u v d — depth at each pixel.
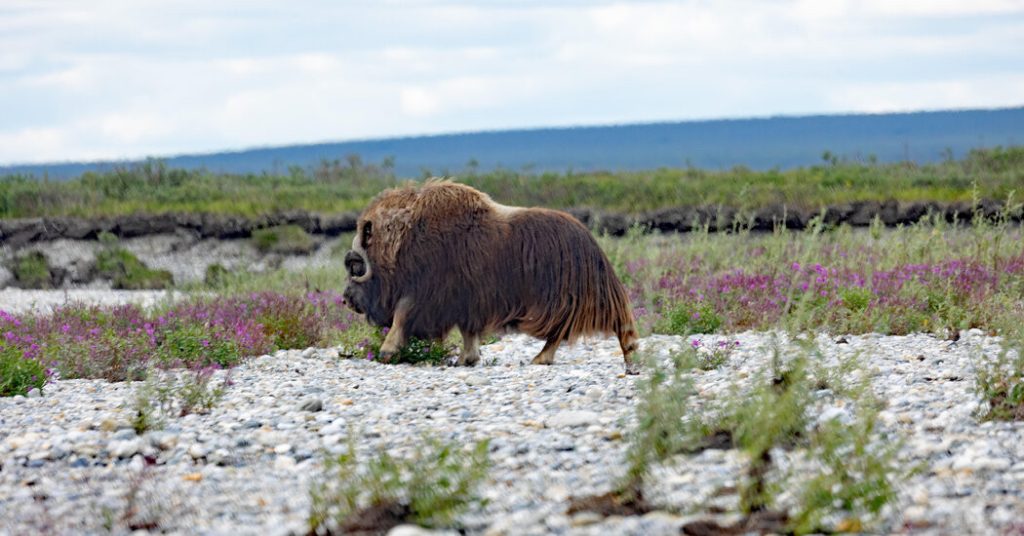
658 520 22.28
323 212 138.25
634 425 31.83
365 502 25.06
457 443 31.12
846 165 163.00
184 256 132.62
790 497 23.67
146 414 37.00
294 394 42.53
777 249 81.00
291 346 62.12
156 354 55.12
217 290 94.62
